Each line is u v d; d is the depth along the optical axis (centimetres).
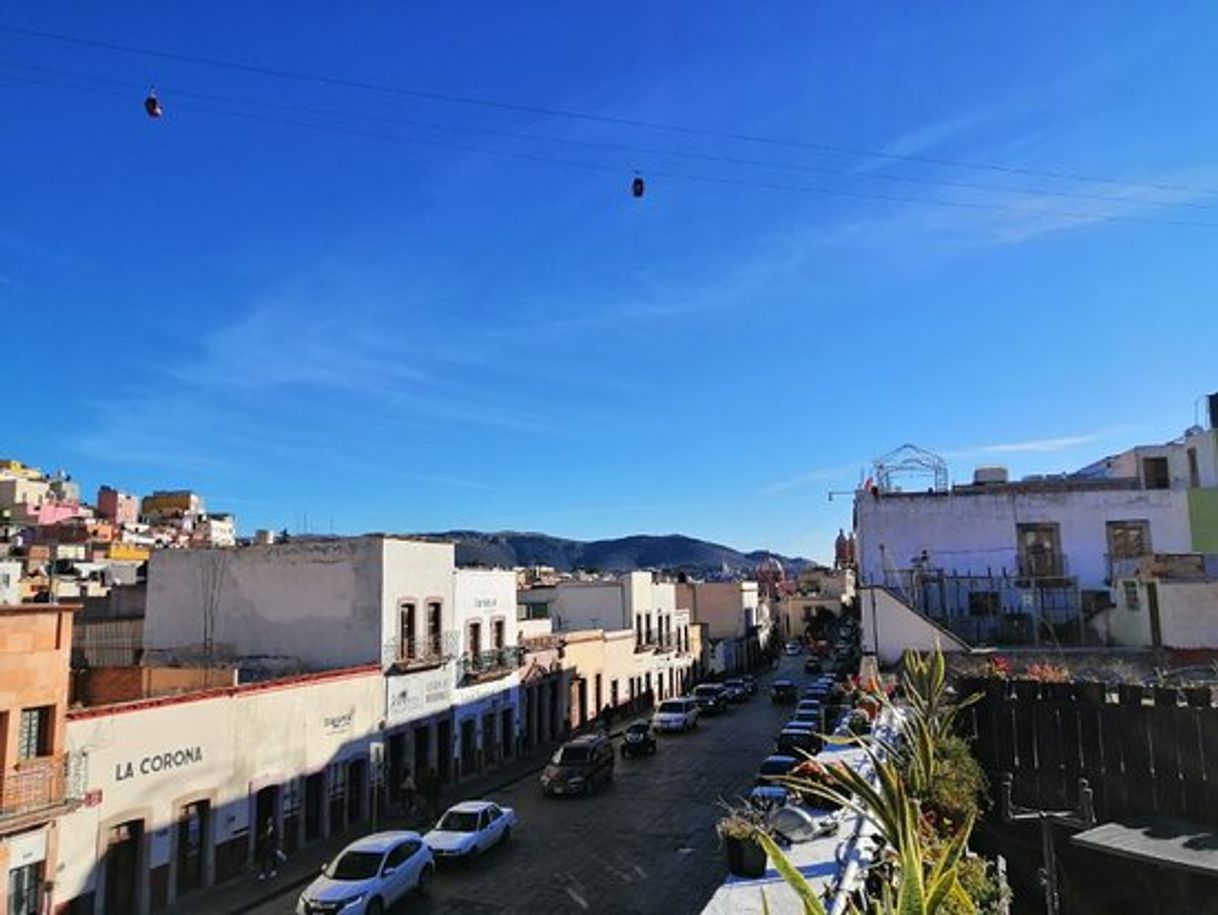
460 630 3628
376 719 2973
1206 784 1452
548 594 6097
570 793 3200
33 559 4706
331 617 3098
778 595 13238
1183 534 3994
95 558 5844
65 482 10075
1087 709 1650
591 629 5978
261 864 2300
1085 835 1364
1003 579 4022
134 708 2025
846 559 12175
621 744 4184
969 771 1380
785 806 1163
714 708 5409
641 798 3164
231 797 2298
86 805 1883
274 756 2469
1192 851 1288
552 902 2066
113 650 3341
